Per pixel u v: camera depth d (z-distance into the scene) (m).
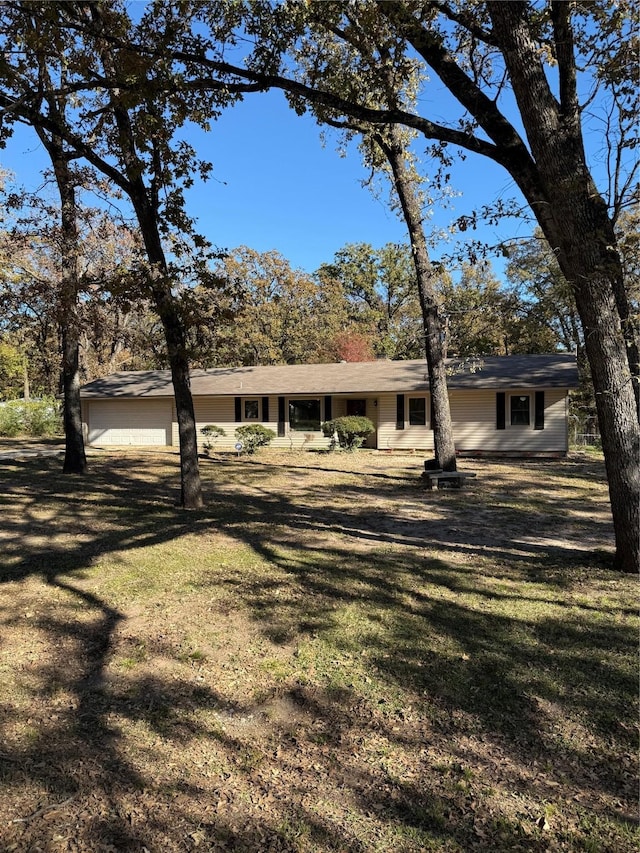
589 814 2.31
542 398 18.41
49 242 11.34
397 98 7.55
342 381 21.38
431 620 4.35
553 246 5.22
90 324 12.34
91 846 2.15
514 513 8.93
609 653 3.77
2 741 2.82
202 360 9.59
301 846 2.14
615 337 5.21
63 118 8.70
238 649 3.87
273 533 7.41
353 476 13.61
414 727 2.94
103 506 9.36
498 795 2.43
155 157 8.07
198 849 2.13
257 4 6.66
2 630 4.22
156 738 2.86
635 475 5.46
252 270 36.31
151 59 6.11
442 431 12.05
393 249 40.28
